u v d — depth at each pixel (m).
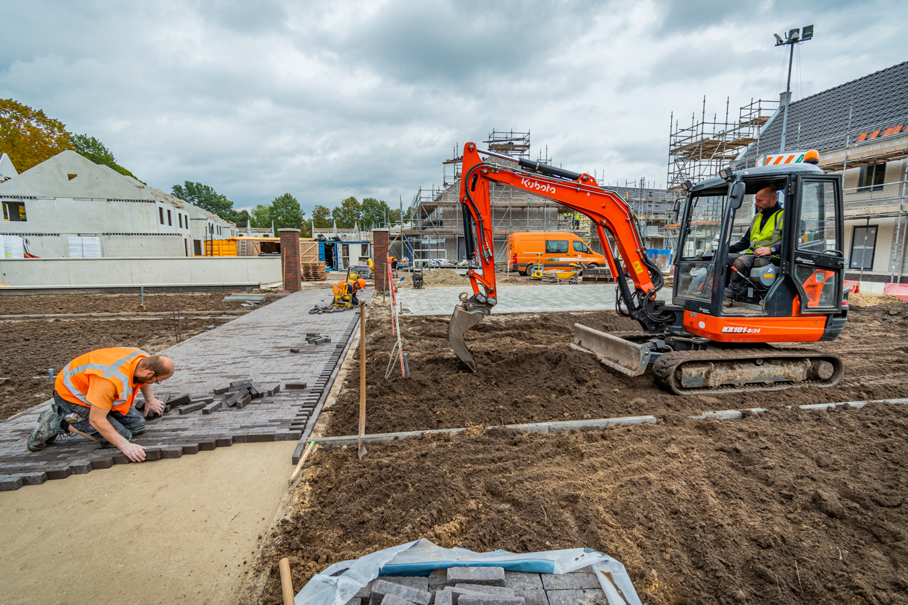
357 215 90.19
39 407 5.27
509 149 35.47
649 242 34.00
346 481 3.61
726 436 4.32
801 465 3.73
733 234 6.28
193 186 99.44
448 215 35.19
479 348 7.98
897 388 5.75
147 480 3.71
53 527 3.11
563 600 2.20
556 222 35.22
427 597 2.12
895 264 16.70
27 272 17.84
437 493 3.34
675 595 2.41
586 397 5.42
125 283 18.44
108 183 26.44
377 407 5.18
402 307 13.55
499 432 4.44
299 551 2.80
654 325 6.54
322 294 17.06
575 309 13.07
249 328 10.09
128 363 3.96
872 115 17.64
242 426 4.62
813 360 5.87
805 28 14.50
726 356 5.46
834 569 2.59
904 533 2.87
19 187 25.23
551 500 3.21
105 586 2.57
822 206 5.43
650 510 3.10
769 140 22.25
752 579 2.54
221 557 2.82
